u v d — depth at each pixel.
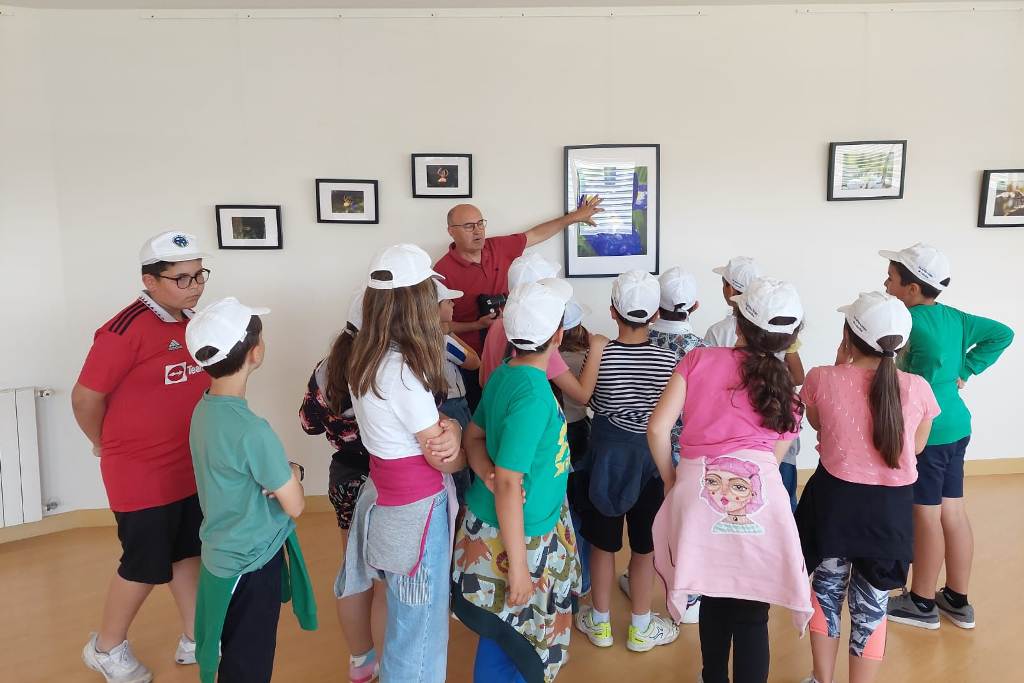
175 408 2.13
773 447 1.81
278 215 3.44
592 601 2.50
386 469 1.70
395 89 3.42
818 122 3.57
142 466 2.11
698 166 3.56
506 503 1.60
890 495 1.87
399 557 1.70
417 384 1.64
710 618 1.87
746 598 1.76
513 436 1.60
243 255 3.47
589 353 2.20
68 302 3.39
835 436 1.91
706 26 3.47
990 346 2.46
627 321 2.16
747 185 3.60
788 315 1.73
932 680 2.23
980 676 2.25
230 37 3.34
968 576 2.52
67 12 3.26
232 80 3.36
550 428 1.70
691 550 1.77
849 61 3.54
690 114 3.52
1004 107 3.62
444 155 3.44
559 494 1.76
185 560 2.30
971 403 3.88
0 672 2.35
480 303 3.08
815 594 2.03
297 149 3.42
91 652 2.26
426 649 1.74
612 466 2.13
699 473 1.79
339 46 3.38
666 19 3.45
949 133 3.63
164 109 3.35
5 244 3.27
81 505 3.52
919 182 3.66
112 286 3.42
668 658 2.39
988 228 3.71
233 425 1.66
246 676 1.77
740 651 1.82
